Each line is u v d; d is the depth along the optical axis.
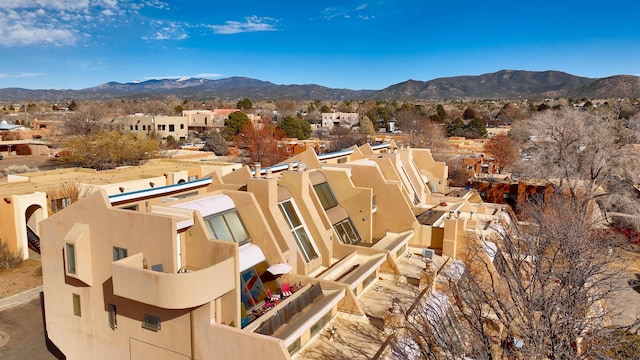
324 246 22.00
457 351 15.31
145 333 15.24
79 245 15.95
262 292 17.27
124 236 15.37
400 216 28.41
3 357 20.47
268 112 164.25
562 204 35.16
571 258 20.89
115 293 13.95
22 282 28.53
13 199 31.34
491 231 30.41
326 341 16.62
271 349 12.75
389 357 15.27
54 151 85.19
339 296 17.67
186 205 17.55
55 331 18.22
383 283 22.61
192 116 130.75
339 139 88.19
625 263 30.44
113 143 54.12
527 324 15.23
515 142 73.44
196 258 15.71
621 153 41.88
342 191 26.64
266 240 18.47
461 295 17.72
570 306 15.95
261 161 71.94
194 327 13.97
